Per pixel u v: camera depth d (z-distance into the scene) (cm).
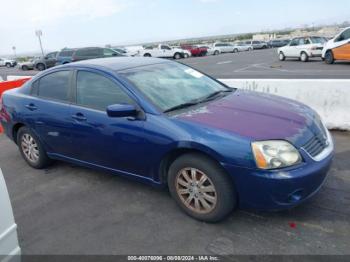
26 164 516
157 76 394
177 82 397
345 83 550
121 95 361
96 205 375
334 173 405
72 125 399
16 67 4244
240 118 318
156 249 294
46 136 445
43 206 383
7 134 517
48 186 432
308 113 349
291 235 296
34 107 448
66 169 481
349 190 363
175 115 332
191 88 396
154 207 360
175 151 323
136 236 314
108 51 2412
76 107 398
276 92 599
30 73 2817
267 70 1775
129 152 354
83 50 2422
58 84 431
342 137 538
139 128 337
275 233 301
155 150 330
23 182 451
